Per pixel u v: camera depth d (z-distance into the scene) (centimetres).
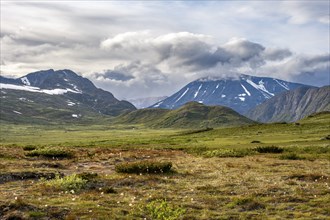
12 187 2836
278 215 2067
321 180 3353
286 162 5144
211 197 2561
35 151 5681
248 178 3497
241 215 2053
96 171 4128
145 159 5834
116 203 2272
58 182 2903
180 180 3403
